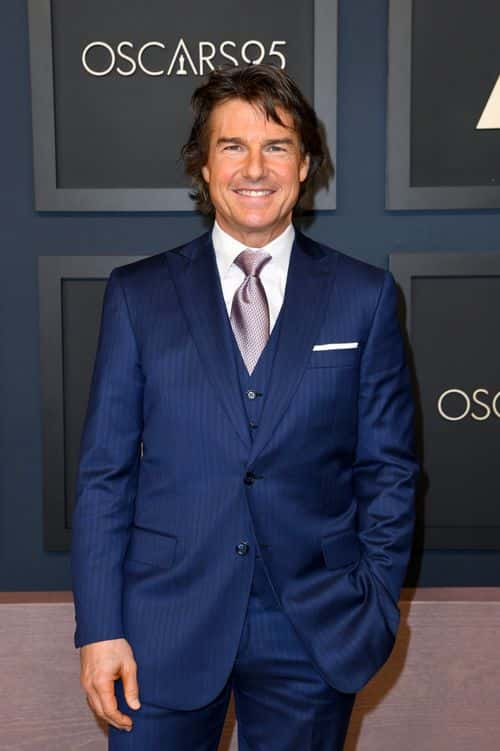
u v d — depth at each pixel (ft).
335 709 4.81
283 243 4.99
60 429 7.52
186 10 7.13
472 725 7.11
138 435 4.83
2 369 7.57
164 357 4.68
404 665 7.07
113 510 4.71
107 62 7.18
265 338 4.82
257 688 4.84
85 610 4.60
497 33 7.16
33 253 7.47
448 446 7.58
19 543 7.73
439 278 7.44
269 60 7.18
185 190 7.29
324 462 4.73
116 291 4.90
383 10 7.22
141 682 4.60
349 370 4.74
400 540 4.82
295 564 4.66
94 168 7.29
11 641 7.06
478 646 7.07
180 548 4.63
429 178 7.32
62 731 7.12
